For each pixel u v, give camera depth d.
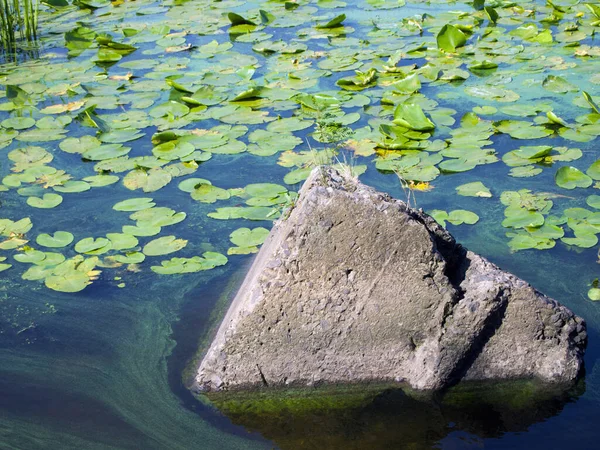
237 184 4.27
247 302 2.79
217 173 4.41
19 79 5.99
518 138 4.69
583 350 2.89
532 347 2.80
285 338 2.79
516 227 3.76
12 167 4.52
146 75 5.96
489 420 2.66
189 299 3.36
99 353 3.07
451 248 2.91
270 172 4.39
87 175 4.43
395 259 2.75
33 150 4.72
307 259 2.76
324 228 2.74
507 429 2.62
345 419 2.70
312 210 2.74
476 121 4.90
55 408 2.79
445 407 2.73
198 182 4.27
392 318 2.78
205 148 4.66
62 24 7.50
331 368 2.82
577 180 4.13
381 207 2.73
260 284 2.79
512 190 4.11
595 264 3.47
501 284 2.76
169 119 5.05
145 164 4.51
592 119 4.91
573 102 5.18
